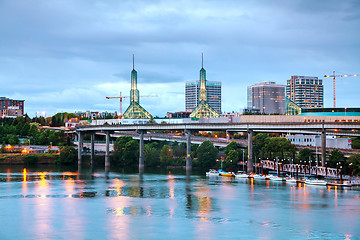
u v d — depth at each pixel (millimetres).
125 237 162875
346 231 171250
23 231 170750
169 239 160625
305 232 169625
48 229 173375
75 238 161875
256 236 164125
